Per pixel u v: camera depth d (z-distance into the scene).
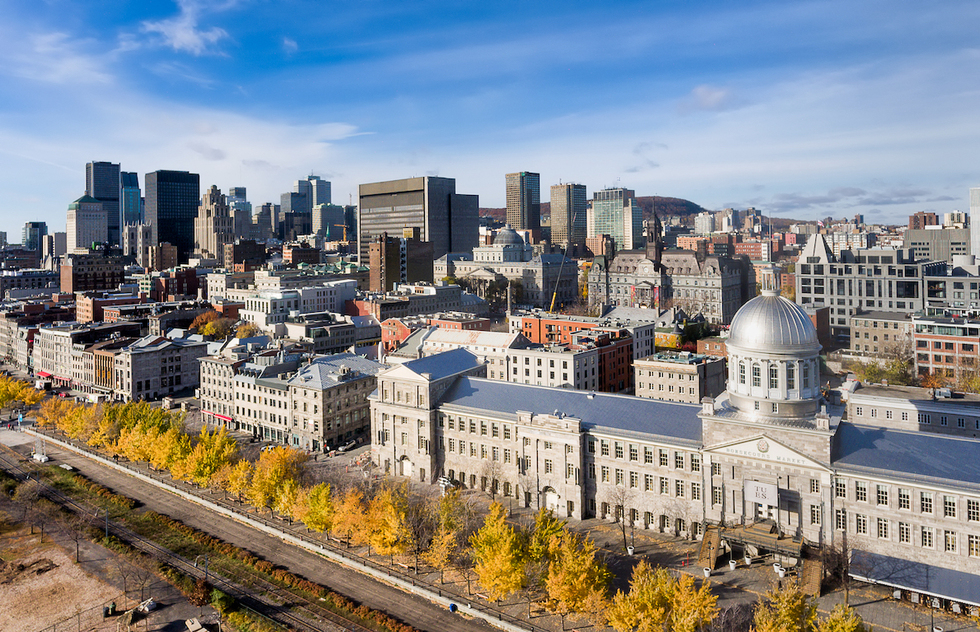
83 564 117.38
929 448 103.69
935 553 98.44
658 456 122.38
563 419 129.88
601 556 112.12
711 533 112.44
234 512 135.88
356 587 107.25
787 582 90.12
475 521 121.56
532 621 94.88
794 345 109.62
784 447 108.12
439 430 150.00
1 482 156.00
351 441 182.00
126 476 161.38
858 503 103.81
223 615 100.50
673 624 82.50
